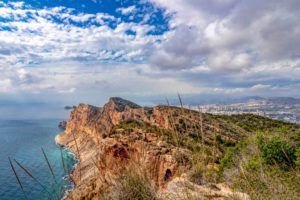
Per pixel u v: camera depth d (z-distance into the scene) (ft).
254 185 13.51
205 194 12.07
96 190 14.01
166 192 13.85
